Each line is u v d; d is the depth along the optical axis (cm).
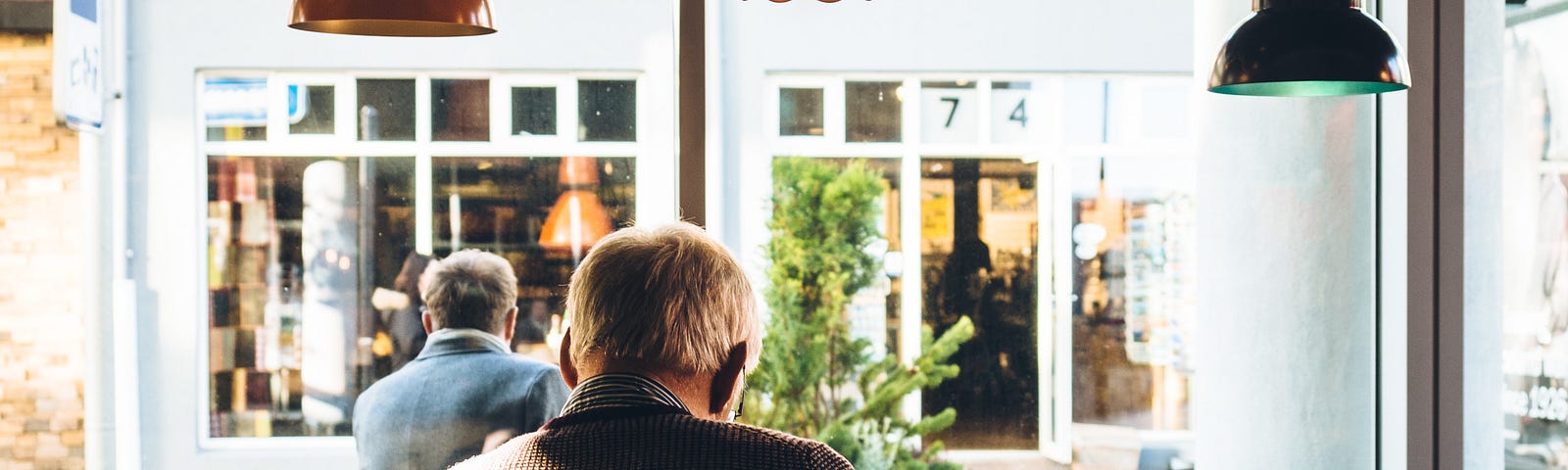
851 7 450
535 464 100
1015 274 477
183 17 441
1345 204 314
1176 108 474
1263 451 321
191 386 450
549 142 448
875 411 379
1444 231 289
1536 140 291
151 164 442
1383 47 193
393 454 267
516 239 452
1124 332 485
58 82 349
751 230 440
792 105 450
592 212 448
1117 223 479
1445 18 287
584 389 106
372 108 451
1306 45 193
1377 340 319
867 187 392
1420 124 291
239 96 448
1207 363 333
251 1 444
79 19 361
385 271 455
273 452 457
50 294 437
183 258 448
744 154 441
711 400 113
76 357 439
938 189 468
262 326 455
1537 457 289
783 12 444
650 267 109
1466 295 290
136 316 445
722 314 111
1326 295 315
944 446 431
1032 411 482
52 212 435
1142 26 466
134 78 440
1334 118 314
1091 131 473
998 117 468
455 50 447
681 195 304
